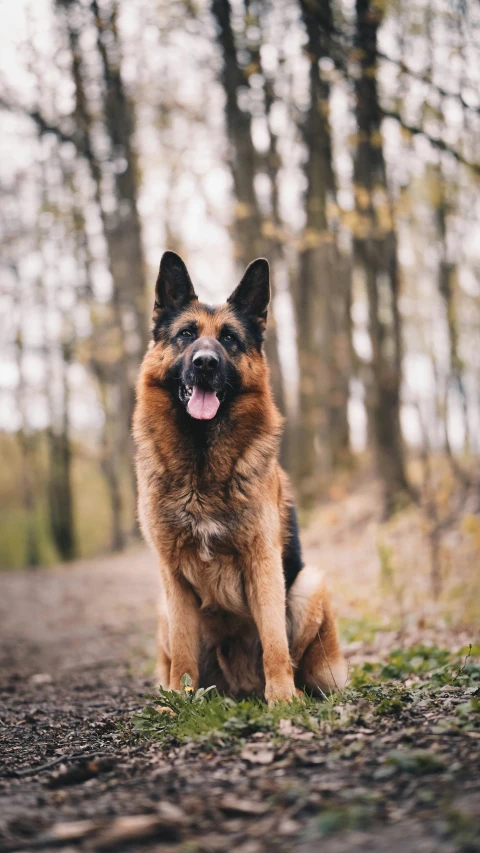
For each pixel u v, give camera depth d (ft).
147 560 75.92
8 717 19.56
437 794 9.52
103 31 52.65
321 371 75.82
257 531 16.87
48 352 94.27
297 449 75.66
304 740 12.53
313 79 52.24
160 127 70.33
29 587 66.23
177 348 18.42
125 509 123.75
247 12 46.52
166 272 19.62
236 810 9.77
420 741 11.72
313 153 58.03
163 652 19.51
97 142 70.54
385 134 45.57
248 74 43.57
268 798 10.05
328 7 37.27
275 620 16.63
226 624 18.01
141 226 71.41
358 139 40.83
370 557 45.47
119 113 64.18
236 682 18.70
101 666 30.37
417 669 20.51
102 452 103.86
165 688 19.62
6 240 85.25
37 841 9.16
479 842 8.02
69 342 91.40
